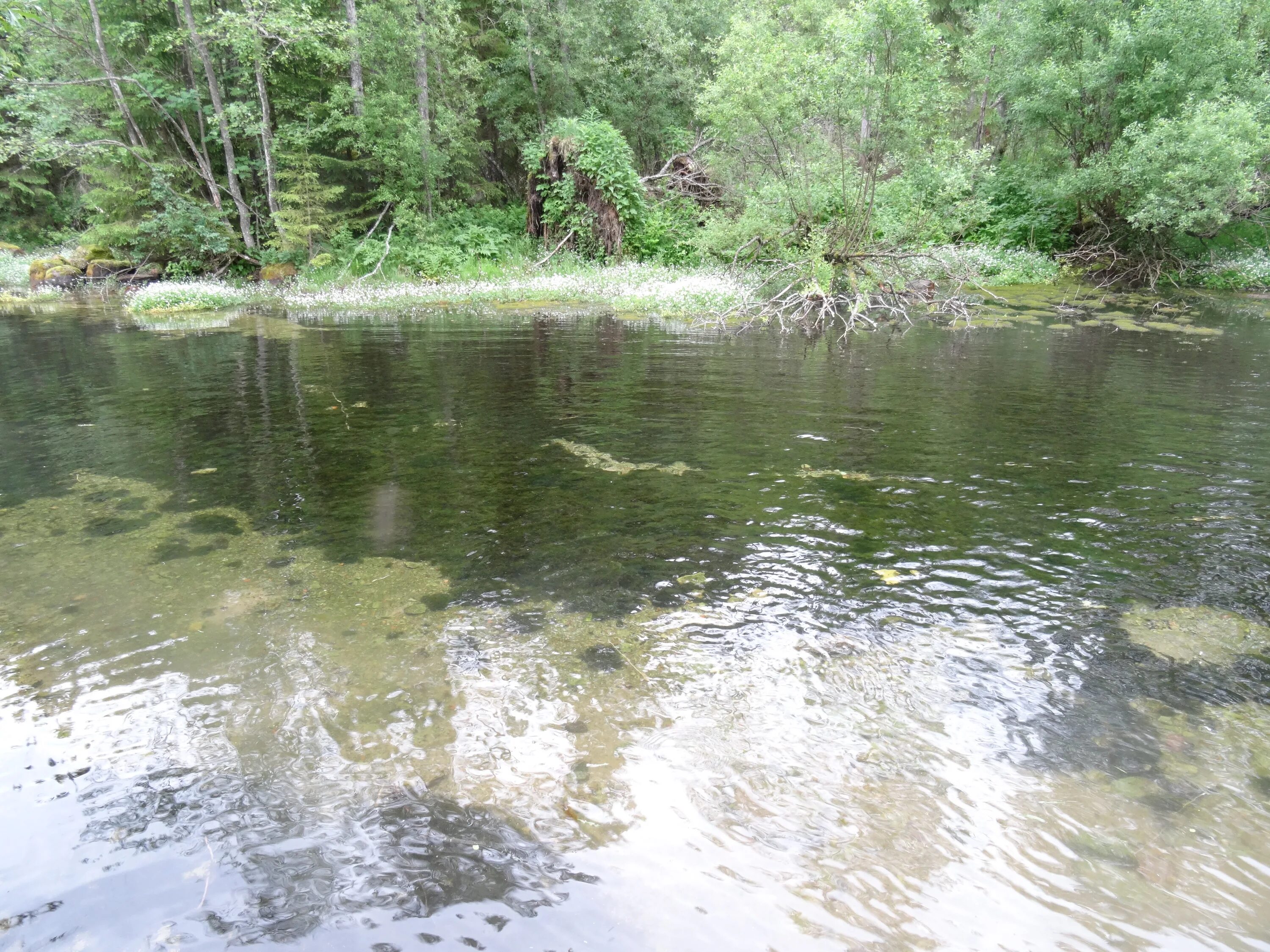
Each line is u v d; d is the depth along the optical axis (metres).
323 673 2.69
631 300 15.08
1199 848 1.90
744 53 13.74
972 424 5.95
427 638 2.92
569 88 21.25
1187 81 15.57
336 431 5.97
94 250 19.23
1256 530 3.86
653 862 1.87
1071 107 17.16
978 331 11.30
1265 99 15.45
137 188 19.05
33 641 2.91
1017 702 2.50
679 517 4.11
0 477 4.93
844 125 13.57
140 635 2.95
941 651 2.79
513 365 8.71
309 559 3.65
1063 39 17.09
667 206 20.69
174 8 19.20
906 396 6.92
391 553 3.71
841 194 14.28
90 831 1.99
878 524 3.97
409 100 19.09
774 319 13.12
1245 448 5.28
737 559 3.58
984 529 3.90
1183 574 3.38
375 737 2.35
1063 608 3.09
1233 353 9.11
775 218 15.25
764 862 1.87
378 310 14.86
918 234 14.48
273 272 18.67
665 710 2.47
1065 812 2.02
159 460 5.26
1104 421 6.02
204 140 19.14
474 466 5.05
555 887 1.80
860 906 1.74
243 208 19.23
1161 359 8.71
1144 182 15.60
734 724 2.40
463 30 20.14
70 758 2.27
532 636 2.93
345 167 20.11
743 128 14.11
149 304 15.14
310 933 1.69
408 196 19.30
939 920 1.70
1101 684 2.59
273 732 2.38
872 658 2.76
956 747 2.28
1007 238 19.17
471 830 1.98
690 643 2.87
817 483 4.62
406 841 1.95
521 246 20.31
